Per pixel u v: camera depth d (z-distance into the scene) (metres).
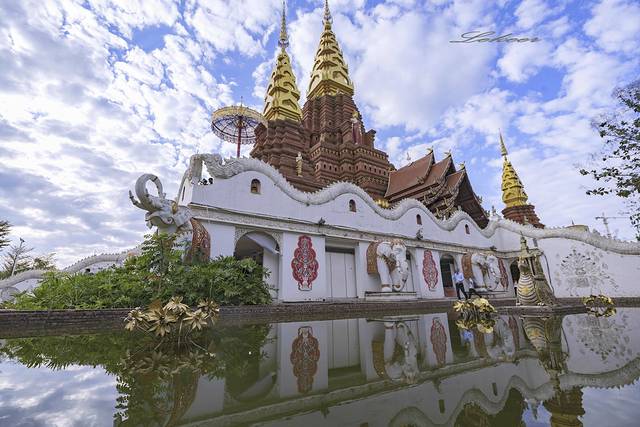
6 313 7.48
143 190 11.46
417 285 22.05
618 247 22.67
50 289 10.15
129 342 6.42
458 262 25.56
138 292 9.94
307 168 28.33
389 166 33.91
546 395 3.13
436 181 28.81
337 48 41.88
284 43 39.56
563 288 25.11
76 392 3.32
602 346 5.79
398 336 7.64
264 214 15.90
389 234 21.22
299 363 5.01
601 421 2.38
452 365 4.63
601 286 23.16
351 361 5.17
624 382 3.51
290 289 16.02
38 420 2.53
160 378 3.91
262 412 2.86
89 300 9.61
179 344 6.04
